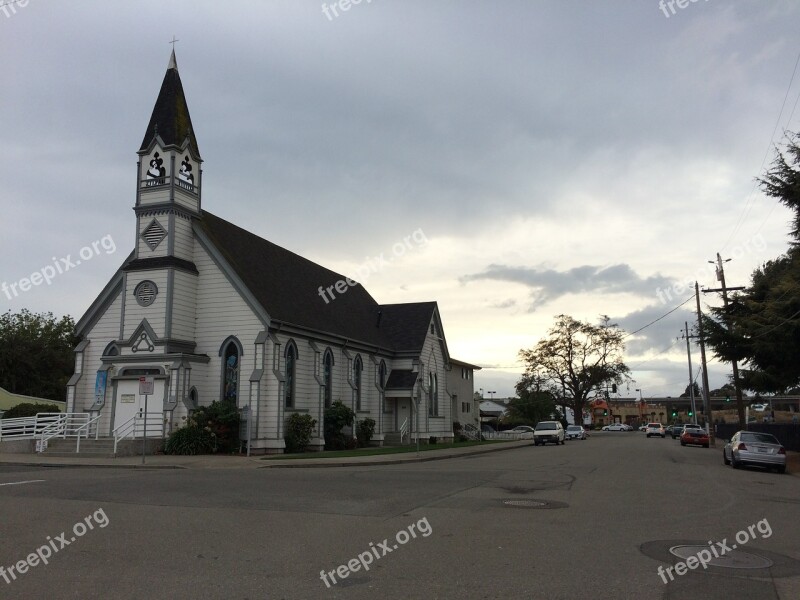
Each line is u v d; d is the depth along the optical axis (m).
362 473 19.67
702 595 6.96
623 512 12.21
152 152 30.14
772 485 18.77
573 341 79.50
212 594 6.79
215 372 29.23
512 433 63.59
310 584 7.18
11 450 26.67
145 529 10.02
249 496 13.64
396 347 43.19
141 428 27.59
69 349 58.53
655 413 170.00
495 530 10.20
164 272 28.78
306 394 31.91
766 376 33.94
